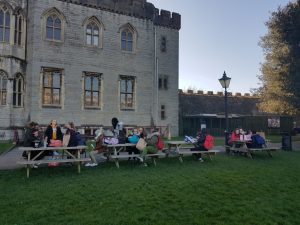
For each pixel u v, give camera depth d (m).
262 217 7.69
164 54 32.66
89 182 10.11
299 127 43.25
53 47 25.91
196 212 7.79
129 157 14.14
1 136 23.27
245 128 40.28
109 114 28.34
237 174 11.99
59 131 13.53
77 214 7.34
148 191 9.24
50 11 25.84
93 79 27.83
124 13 29.47
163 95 32.38
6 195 8.58
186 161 14.71
